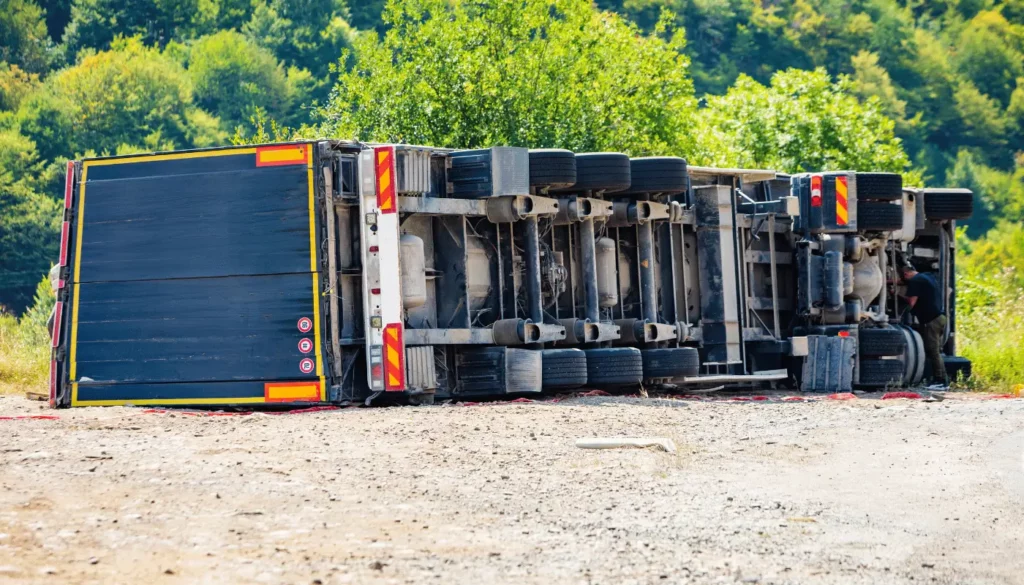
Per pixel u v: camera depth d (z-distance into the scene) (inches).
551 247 1787.6
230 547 765.3
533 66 3740.2
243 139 3592.5
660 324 1881.2
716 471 1051.9
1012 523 863.7
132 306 1550.2
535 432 1227.2
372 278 1509.6
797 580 711.1
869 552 780.6
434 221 1669.5
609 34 4288.9
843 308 2108.8
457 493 937.5
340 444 1128.2
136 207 1556.3
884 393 2027.6
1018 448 1187.3
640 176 1854.1
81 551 743.7
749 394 1971.0
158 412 1401.3
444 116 3666.3
